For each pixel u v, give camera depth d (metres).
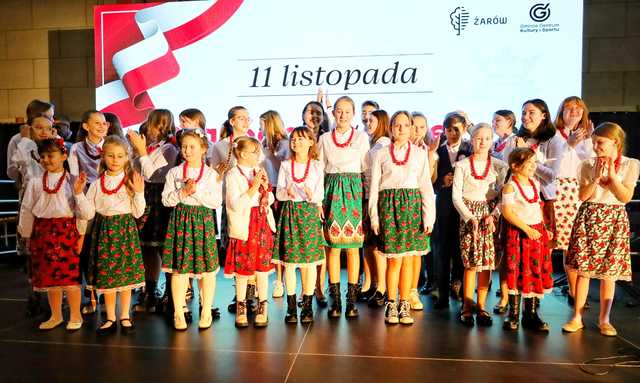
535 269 2.88
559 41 4.65
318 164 3.11
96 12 5.14
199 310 3.40
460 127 3.55
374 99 4.89
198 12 5.04
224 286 4.13
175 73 5.10
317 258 3.06
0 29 6.20
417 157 3.09
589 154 3.64
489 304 3.56
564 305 3.53
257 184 2.90
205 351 2.60
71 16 6.09
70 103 6.15
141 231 3.31
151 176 3.30
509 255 2.93
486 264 3.01
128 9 5.12
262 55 5.00
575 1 4.61
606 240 2.82
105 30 5.14
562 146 3.52
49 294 3.03
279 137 3.68
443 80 4.80
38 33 6.16
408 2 4.79
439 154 3.64
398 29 4.82
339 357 2.50
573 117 3.52
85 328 3.02
